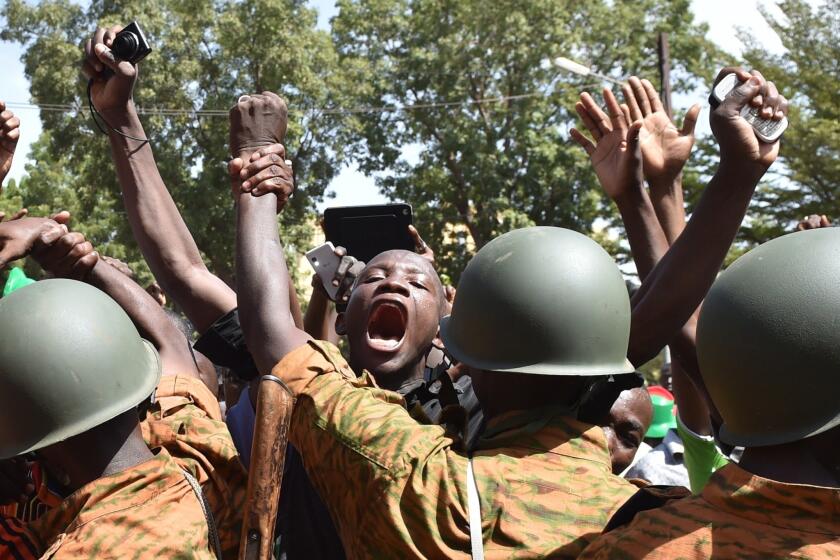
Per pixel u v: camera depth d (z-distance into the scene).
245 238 2.67
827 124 20.05
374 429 2.32
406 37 28.67
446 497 2.24
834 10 20.55
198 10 25.97
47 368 2.35
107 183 26.42
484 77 28.02
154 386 2.52
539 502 2.23
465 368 3.51
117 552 2.26
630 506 2.12
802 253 1.96
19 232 2.80
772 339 1.93
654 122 3.30
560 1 27.48
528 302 2.37
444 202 27.95
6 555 2.38
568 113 27.83
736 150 2.57
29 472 2.74
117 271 3.07
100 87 3.12
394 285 3.45
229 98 26.23
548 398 2.41
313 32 27.11
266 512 2.25
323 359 2.49
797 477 1.94
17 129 3.09
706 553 1.88
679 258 2.62
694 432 3.55
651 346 2.64
